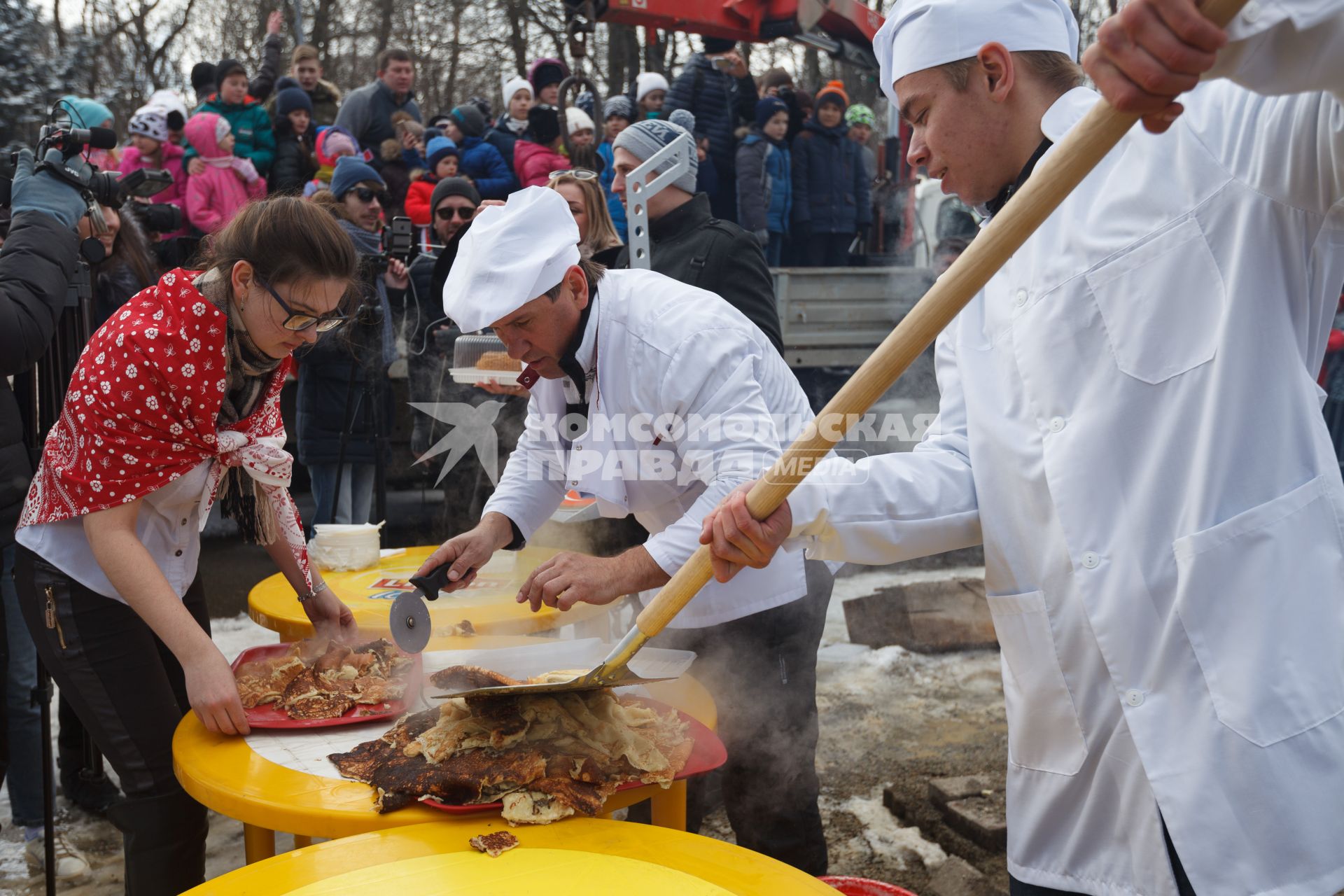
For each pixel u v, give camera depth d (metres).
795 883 1.20
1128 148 1.34
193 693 1.62
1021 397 1.43
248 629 4.62
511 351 1.94
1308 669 1.21
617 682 1.45
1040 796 1.44
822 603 2.30
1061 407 1.35
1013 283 1.44
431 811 1.35
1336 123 1.10
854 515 1.48
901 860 2.76
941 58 1.41
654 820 1.60
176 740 1.64
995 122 1.41
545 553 2.84
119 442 1.71
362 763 1.49
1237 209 1.24
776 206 6.42
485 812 1.35
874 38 1.58
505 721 1.48
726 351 1.88
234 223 1.75
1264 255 1.23
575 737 1.47
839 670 4.15
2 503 2.48
